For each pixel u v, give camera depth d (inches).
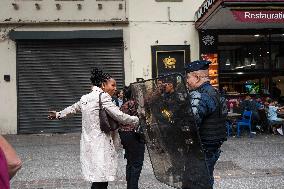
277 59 636.1
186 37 613.0
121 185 270.5
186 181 156.6
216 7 502.0
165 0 609.6
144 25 608.4
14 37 584.1
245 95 627.5
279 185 264.7
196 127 146.3
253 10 503.5
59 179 292.7
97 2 599.8
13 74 596.1
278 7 503.5
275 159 358.6
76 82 605.3
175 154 162.4
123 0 604.7
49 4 595.5
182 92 149.6
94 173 184.1
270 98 600.7
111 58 607.5
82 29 600.4
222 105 157.3
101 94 189.6
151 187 262.8
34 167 338.3
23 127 598.2
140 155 220.2
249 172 305.7
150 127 181.8
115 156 191.0
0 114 594.2
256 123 568.7
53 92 603.2
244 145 445.4
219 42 623.2
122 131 217.2
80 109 195.5
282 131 543.5
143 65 608.1
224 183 271.7
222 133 156.6
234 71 626.8
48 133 599.2
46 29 596.4
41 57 600.1
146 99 180.4
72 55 604.4
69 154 402.6
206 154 154.5
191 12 613.3
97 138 186.5
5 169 78.4
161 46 608.4
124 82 605.3
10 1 590.6
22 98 598.5
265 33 628.1
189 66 158.1
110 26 604.7
